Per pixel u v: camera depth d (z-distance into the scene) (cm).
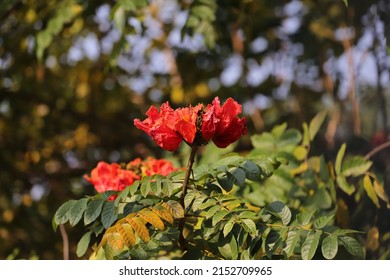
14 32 591
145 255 260
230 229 241
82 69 730
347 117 661
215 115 243
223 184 257
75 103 743
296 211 337
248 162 262
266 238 251
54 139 734
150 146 728
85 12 536
